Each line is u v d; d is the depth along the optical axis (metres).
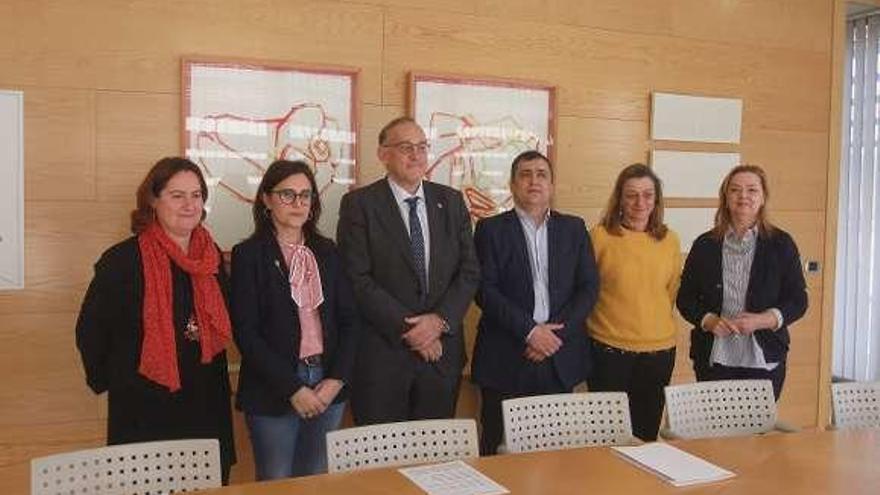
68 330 3.13
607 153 3.98
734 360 3.29
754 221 3.32
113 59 3.11
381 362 2.98
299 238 2.79
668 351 3.37
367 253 3.00
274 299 2.67
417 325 2.94
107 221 3.15
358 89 3.46
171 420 2.46
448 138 3.63
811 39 4.44
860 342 5.14
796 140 4.45
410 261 2.99
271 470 2.71
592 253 3.31
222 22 3.25
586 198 3.95
